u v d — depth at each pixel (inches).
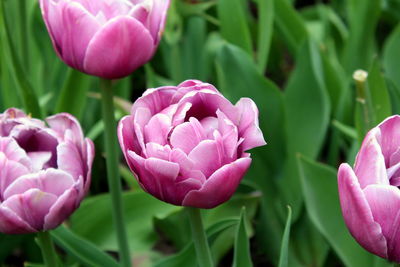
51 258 35.3
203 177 30.8
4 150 33.2
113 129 36.3
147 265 43.2
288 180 43.3
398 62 46.3
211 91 31.2
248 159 31.0
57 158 33.4
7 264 46.8
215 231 36.4
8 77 44.9
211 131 31.2
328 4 64.4
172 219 43.5
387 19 58.2
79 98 43.3
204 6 48.5
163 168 30.6
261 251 45.1
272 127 42.9
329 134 49.8
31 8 48.2
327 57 47.4
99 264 37.7
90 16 33.9
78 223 42.8
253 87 42.8
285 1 48.8
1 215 32.8
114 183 37.0
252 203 43.4
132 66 34.8
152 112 31.5
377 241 30.7
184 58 50.4
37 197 32.8
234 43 46.3
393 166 31.0
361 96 38.3
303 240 43.6
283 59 60.1
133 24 33.9
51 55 49.9
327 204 40.3
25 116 34.7
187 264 37.4
